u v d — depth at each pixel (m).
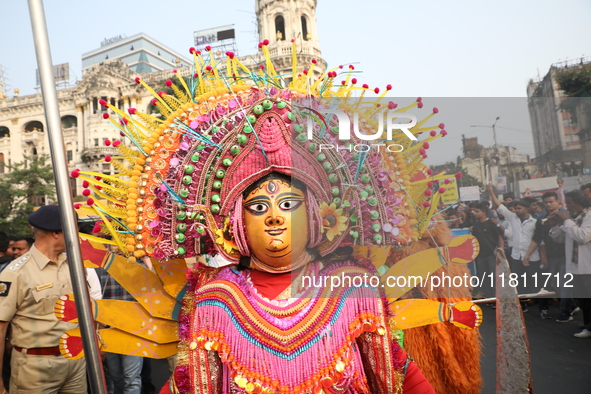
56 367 1.87
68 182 1.00
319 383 1.06
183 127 1.21
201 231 1.21
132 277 1.28
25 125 27.73
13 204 19.02
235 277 1.19
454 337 1.50
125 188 1.23
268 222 1.13
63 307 1.22
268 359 1.08
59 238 1.90
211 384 1.11
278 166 1.14
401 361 1.14
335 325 1.10
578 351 2.07
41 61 0.97
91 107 23.58
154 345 1.29
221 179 1.19
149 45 42.88
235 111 1.22
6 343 2.20
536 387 1.77
